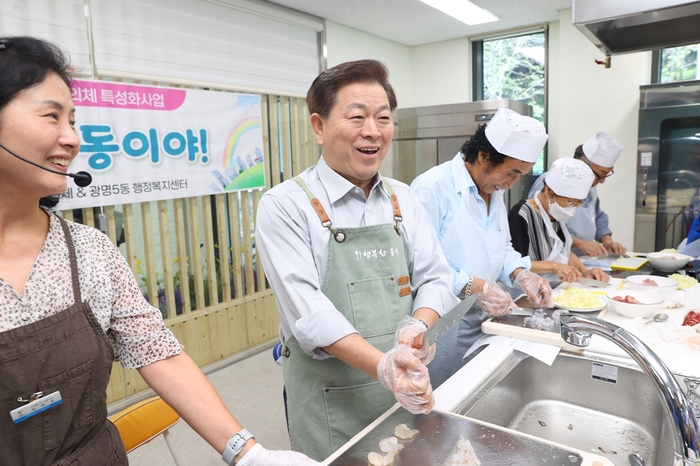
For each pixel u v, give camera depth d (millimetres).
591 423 1296
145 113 2779
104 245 905
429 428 941
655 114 3371
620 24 1815
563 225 2389
